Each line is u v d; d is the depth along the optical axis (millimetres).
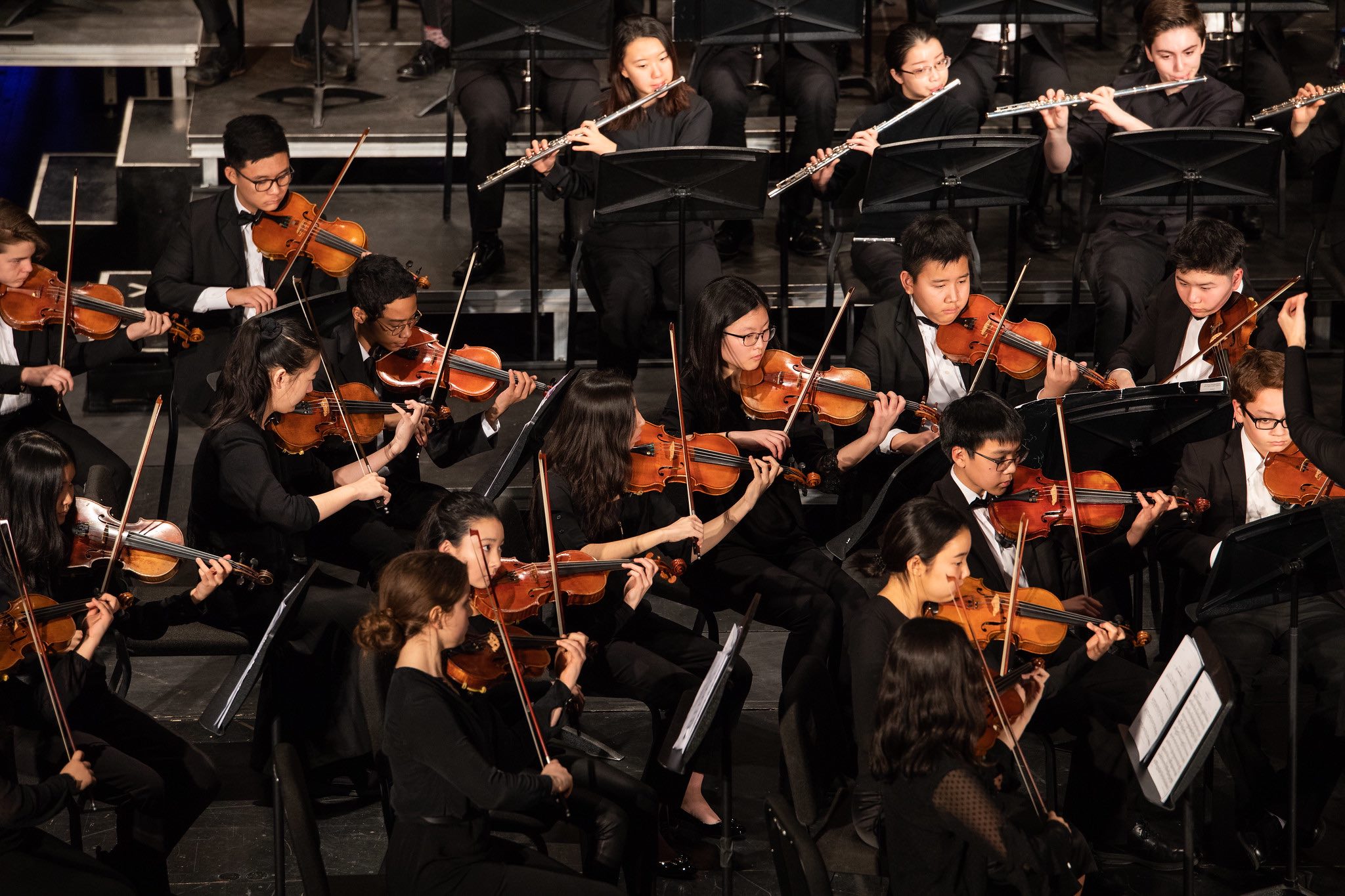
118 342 19344
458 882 12484
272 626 13984
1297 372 14938
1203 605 14688
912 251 18406
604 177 19672
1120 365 19969
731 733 14844
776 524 17109
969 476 15734
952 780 11961
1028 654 15125
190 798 14367
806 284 24359
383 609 12570
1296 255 25000
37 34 28250
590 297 22984
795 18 23344
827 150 24906
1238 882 15312
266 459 15977
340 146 26312
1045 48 26625
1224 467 16906
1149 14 23125
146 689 18438
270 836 15867
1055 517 16406
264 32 31188
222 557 15422
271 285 20641
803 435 18109
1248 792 15867
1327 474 14422
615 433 15852
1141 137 20453
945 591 13977
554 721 13812
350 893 13078
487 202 24203
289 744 12625
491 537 14484
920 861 12352
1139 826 15664
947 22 24406
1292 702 14445
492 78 24484
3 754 12727
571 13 22641
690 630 16047
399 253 25078
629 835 14000
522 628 15156
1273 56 26781
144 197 26172
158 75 29281
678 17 23250
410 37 31250
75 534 15305
